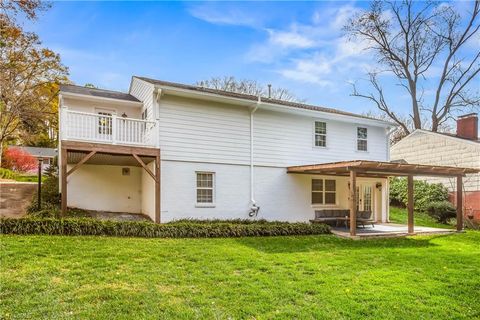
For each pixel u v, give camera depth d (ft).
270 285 17.83
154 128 37.27
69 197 41.19
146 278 18.17
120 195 44.14
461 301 16.74
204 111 41.27
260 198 44.24
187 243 28.22
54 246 23.50
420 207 60.85
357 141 52.70
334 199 50.70
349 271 21.31
